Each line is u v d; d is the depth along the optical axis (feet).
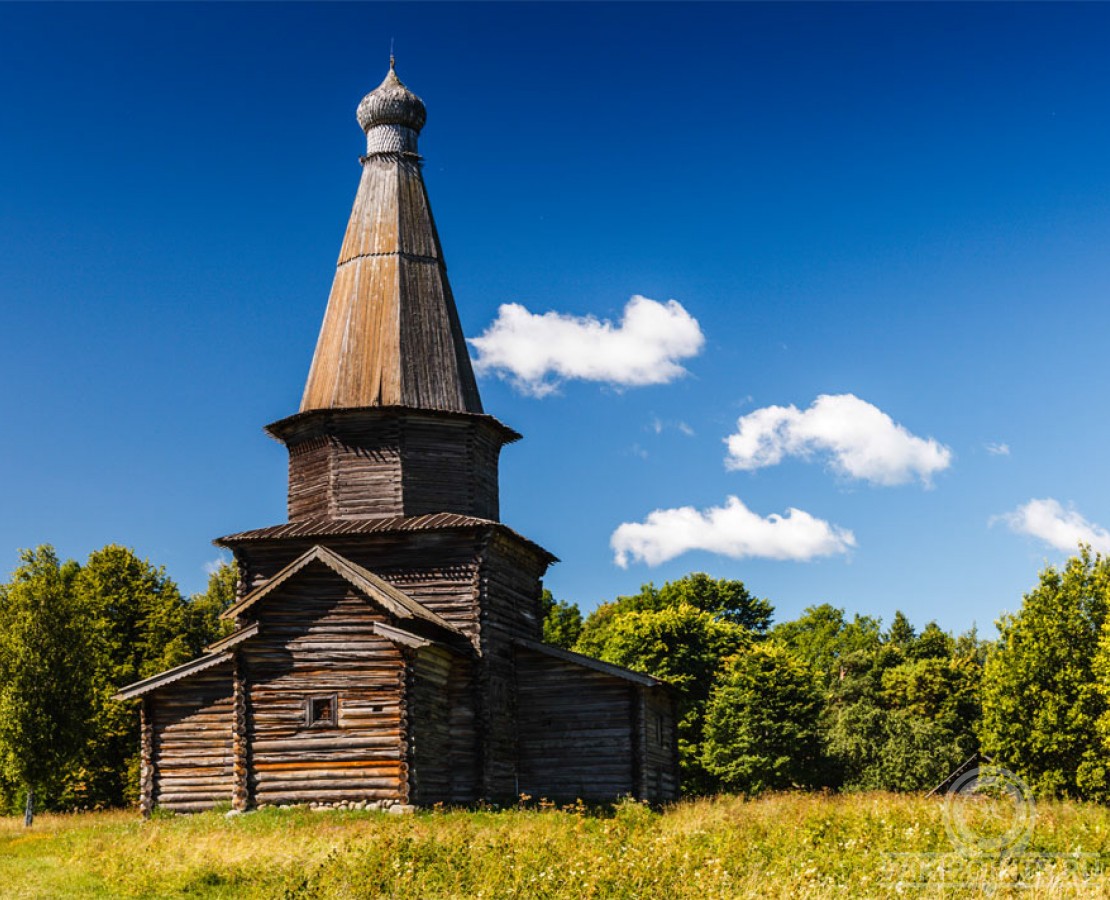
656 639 253.44
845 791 202.80
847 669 281.33
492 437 141.38
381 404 132.98
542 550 141.38
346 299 139.33
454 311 143.02
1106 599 151.74
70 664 147.43
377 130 146.82
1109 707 155.12
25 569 205.46
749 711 218.18
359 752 112.47
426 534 127.95
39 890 73.51
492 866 70.85
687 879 65.82
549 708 132.67
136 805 190.39
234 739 114.32
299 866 75.00
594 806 126.52
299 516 136.56
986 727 163.73
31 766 142.41
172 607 209.97
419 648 112.57
